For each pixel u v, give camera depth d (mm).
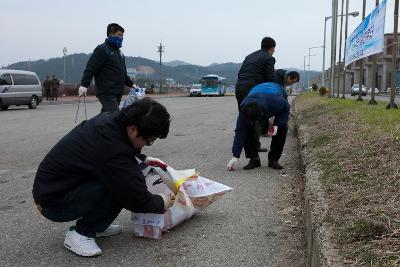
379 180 3637
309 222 3258
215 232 3656
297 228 3705
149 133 3045
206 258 3172
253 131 5969
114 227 3627
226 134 10086
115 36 6527
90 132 3105
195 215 4078
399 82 54906
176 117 15039
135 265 3064
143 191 3141
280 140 5965
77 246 3207
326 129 7184
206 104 25281
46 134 9984
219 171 5922
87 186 3123
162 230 3535
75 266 3043
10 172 5961
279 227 3754
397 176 3607
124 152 3055
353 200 3283
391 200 3127
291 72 7066
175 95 53750
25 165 6445
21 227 3789
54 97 32312
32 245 3402
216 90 49938
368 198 3270
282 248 3320
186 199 3744
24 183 5340
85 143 3082
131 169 3086
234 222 3891
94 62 6430
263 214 4094
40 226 3812
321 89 24594
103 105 6566
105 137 3066
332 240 2613
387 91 49281
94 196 3123
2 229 3742
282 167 6070
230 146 8203
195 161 6676
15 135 9836
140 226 3549
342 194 3488
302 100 21594
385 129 5613
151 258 3176
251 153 6051
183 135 9875
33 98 20656
